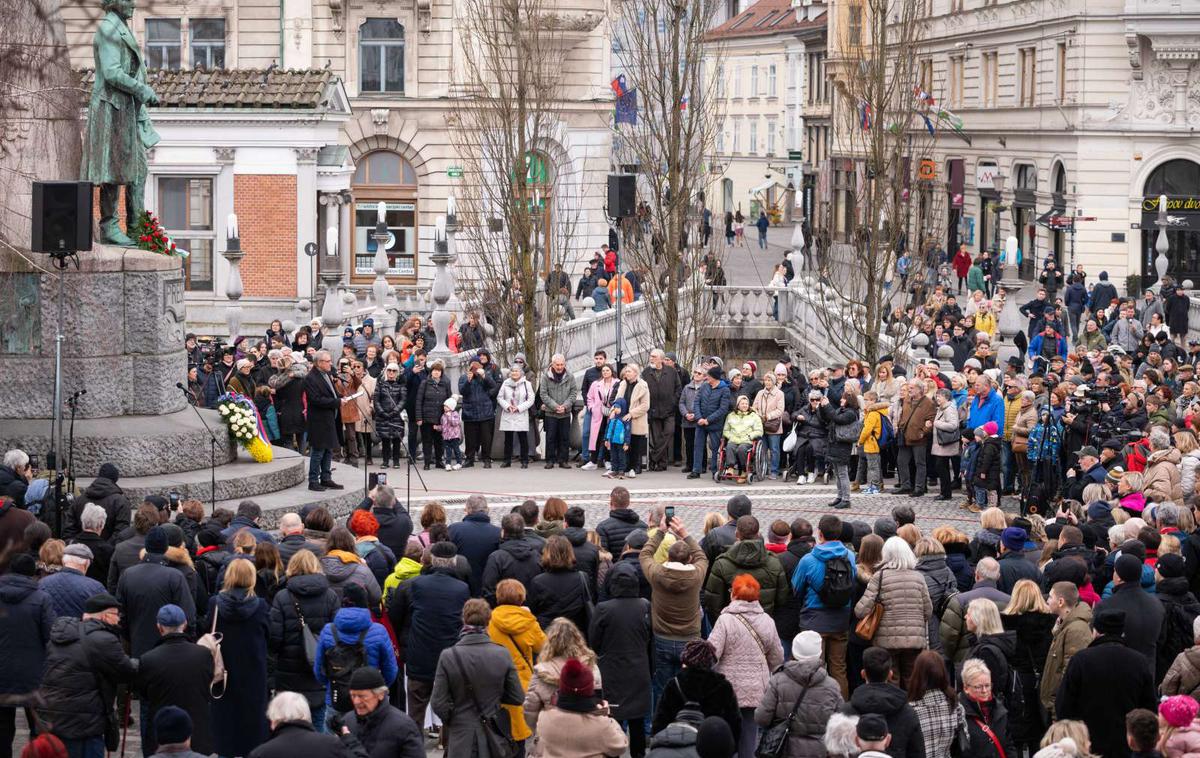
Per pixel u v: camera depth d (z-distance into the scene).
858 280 62.72
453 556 25.23
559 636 22.06
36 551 26.00
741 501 28.38
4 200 36.47
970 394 44.69
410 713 25.27
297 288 74.25
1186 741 19.84
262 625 23.61
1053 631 24.59
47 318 38.25
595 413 49.72
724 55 185.12
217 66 91.62
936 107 123.94
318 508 27.52
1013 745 24.06
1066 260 107.44
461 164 93.38
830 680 21.48
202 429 39.47
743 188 187.00
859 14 67.12
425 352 53.09
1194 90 103.25
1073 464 41.81
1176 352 61.97
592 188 95.06
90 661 22.17
